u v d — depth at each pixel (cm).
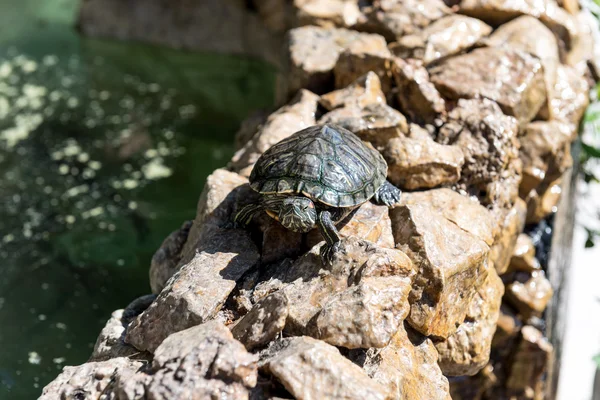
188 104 250
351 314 111
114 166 209
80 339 157
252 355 105
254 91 261
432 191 139
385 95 157
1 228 183
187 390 102
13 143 217
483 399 156
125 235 183
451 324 127
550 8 169
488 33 166
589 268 217
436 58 159
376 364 113
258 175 121
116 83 262
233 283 118
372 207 129
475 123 146
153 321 116
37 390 146
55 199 194
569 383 202
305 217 116
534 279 152
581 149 179
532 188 152
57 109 240
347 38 169
